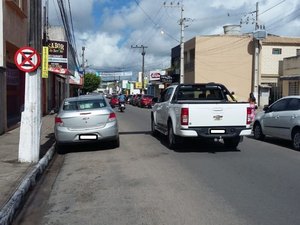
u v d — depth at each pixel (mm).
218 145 13727
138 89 105000
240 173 9148
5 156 10812
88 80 107750
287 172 9258
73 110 12758
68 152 12906
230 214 6211
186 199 7043
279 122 13852
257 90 46125
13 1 16453
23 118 10008
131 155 11805
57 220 6152
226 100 14398
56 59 32469
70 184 8453
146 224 5828
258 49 46656
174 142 12727
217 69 48812
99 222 5984
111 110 13031
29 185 8047
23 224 6051
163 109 14148
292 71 39719
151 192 7543
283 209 6461
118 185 8164
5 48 15984
